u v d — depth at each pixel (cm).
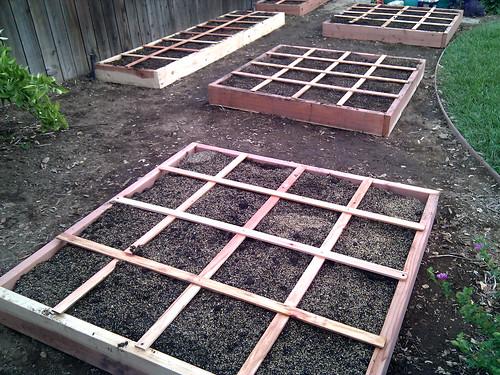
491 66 522
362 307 211
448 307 231
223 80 470
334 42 659
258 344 190
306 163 360
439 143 384
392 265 234
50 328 207
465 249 268
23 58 479
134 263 236
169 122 431
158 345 195
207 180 306
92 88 513
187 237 256
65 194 329
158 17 642
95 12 544
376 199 285
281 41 672
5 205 317
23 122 431
